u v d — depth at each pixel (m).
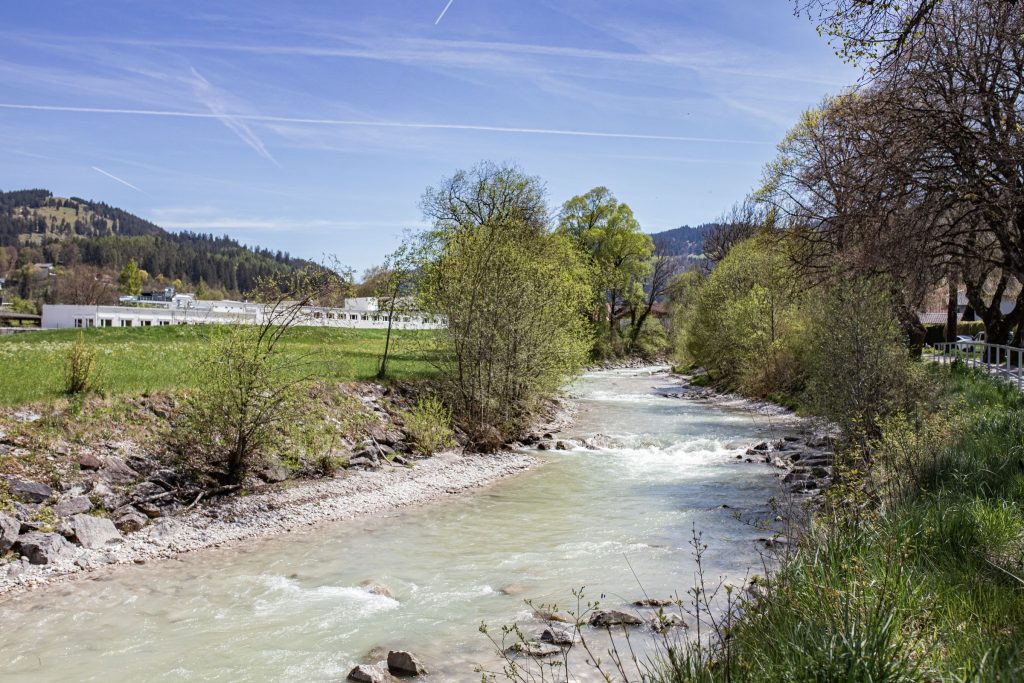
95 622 8.45
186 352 22.48
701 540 11.97
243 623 8.48
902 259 18.39
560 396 29.66
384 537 12.34
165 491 12.94
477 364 22.48
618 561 10.85
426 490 16.06
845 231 21.78
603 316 73.00
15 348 22.88
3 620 8.43
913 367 16.05
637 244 66.62
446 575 10.30
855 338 15.91
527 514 14.03
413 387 24.20
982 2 16.11
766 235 33.41
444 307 23.11
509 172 43.16
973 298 29.84
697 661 5.34
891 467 10.79
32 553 10.04
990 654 4.86
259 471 14.89
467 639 7.97
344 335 38.22
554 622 8.37
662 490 16.27
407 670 7.06
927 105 17.05
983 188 16.48
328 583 9.94
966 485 9.55
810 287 26.66
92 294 103.12
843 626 4.73
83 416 14.03
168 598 9.28
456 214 42.09
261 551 11.43
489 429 21.81
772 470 18.77
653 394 43.56
